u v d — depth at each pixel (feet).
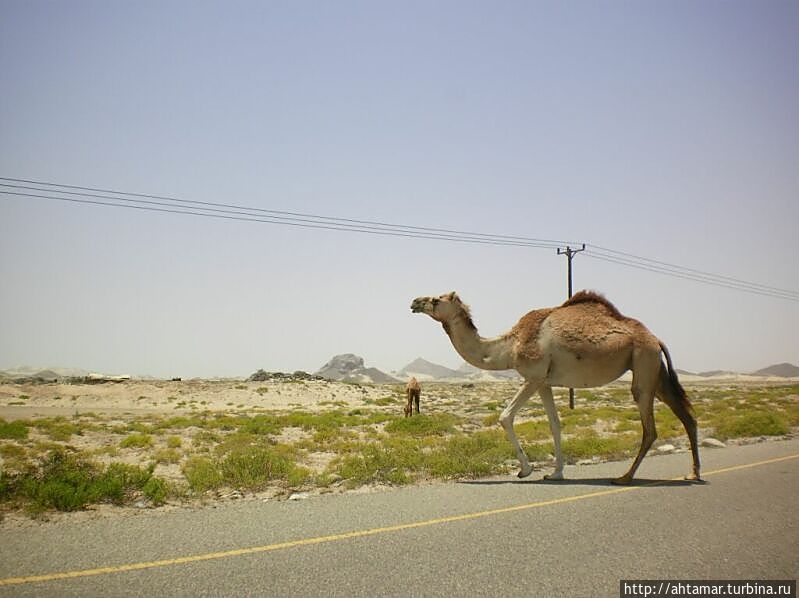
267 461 44.50
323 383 233.76
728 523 28.07
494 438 68.33
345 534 25.88
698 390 267.59
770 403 159.02
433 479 42.45
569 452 54.75
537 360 42.75
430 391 261.85
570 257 137.80
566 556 23.09
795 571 21.77
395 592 19.38
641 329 42.22
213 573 20.92
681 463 47.93
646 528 27.12
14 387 196.24
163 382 217.56
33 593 18.89
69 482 33.65
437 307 45.57
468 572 21.27
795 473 41.96
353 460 46.68
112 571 20.98
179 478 44.01
